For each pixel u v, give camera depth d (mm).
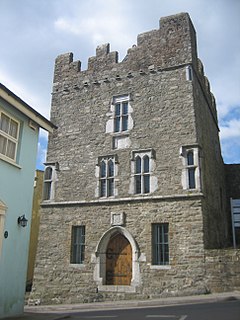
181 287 13820
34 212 22594
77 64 19938
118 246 15805
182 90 16797
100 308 12672
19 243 10398
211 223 16125
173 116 16547
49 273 16266
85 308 12992
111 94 18406
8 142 10562
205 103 19500
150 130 16781
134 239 15180
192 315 8594
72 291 15570
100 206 16438
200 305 10867
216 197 18688
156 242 15055
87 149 17891
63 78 20047
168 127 16453
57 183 17891
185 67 17125
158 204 15297
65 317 9555
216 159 20641
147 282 14430
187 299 12203
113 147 17359
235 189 22656
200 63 19406
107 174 16938
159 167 15938
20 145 10930
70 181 17641
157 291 14133
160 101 17078
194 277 13750
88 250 15969
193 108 16281
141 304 12664
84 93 19156
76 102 19172
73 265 15969
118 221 15734
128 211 15781
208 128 19406
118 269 15445
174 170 15594
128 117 17547
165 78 17391
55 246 16656
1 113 10320
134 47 18734
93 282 15367
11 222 10133
